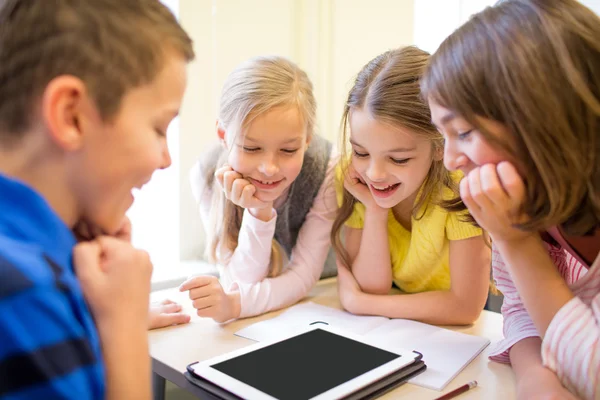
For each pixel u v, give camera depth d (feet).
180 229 5.04
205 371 2.30
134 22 1.69
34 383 1.34
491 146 2.11
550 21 2.03
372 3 5.95
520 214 2.18
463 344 2.82
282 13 5.46
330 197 3.89
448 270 3.71
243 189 3.43
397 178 3.20
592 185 2.08
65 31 1.58
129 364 1.70
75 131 1.58
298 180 3.88
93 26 1.61
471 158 2.19
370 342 2.62
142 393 1.70
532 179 2.10
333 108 5.84
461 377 2.47
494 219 2.20
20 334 1.32
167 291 3.79
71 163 1.63
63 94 1.55
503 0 2.24
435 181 3.37
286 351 2.51
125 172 1.70
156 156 1.76
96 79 1.60
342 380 2.23
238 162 3.38
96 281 1.75
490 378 2.45
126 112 1.67
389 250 3.71
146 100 1.72
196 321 3.18
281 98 3.23
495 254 2.87
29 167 1.62
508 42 2.05
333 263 4.40
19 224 1.49
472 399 2.25
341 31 5.76
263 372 2.29
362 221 3.81
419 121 3.04
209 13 4.94
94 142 1.63
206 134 5.07
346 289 3.52
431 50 6.10
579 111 2.00
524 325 2.61
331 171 3.94
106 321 1.73
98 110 1.61
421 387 2.34
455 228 3.28
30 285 1.36
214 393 2.19
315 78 5.67
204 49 4.95
